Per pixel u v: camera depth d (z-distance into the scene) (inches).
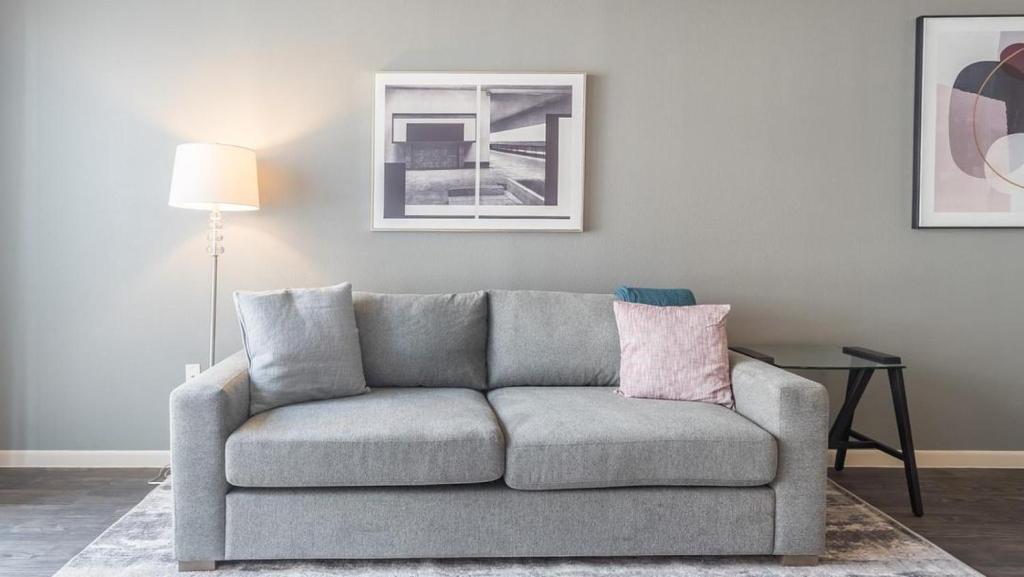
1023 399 130.6
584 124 126.6
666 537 87.7
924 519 105.7
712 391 101.6
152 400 127.0
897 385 108.2
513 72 126.1
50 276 125.1
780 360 109.4
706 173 128.6
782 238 129.6
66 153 124.2
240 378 92.8
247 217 126.6
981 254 129.7
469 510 86.4
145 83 124.5
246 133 125.8
